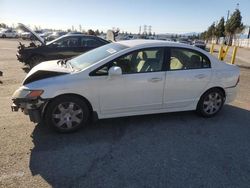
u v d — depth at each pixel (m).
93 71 4.43
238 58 22.80
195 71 5.16
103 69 4.50
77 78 4.35
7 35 47.09
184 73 5.04
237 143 4.41
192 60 5.21
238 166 3.69
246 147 4.28
